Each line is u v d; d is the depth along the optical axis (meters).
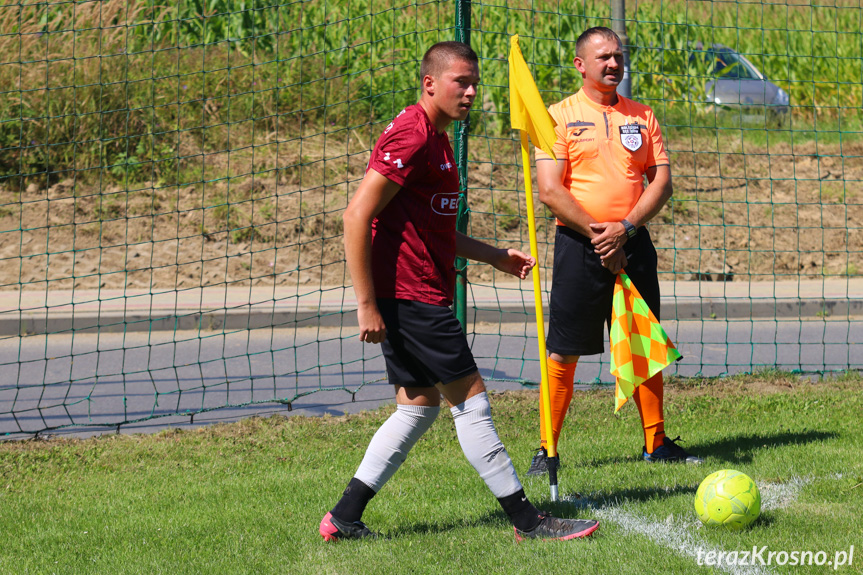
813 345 23.73
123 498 12.59
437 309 9.99
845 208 33.22
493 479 10.27
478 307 26.84
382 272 10.01
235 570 9.76
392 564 9.72
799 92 44.66
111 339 24.67
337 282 29.72
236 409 18.22
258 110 37.78
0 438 16.42
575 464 13.70
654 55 42.31
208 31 40.69
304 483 13.02
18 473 14.00
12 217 32.03
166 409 18.31
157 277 29.53
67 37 37.75
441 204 9.95
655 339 12.52
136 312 25.72
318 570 9.66
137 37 38.78
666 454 13.58
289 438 15.59
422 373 10.26
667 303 27.12
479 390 10.26
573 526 10.28
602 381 19.86
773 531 10.27
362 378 20.70
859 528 10.31
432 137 9.76
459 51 9.78
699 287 27.84
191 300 27.31
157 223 32.03
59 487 13.23
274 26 40.94
